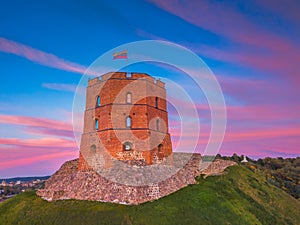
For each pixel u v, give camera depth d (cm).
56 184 3903
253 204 3869
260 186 4672
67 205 3209
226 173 4725
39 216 3080
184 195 3450
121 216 2811
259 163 9556
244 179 4722
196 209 3145
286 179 7369
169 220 2802
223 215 3234
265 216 3619
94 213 2916
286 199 4531
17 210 3406
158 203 3114
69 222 2831
